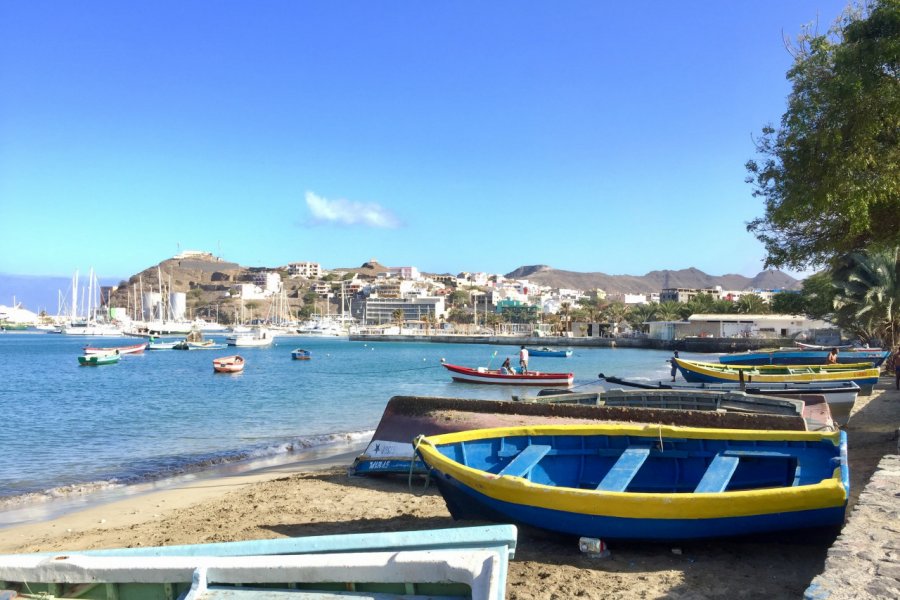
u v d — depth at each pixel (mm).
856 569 4977
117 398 36531
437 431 12148
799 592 6020
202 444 20266
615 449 8734
